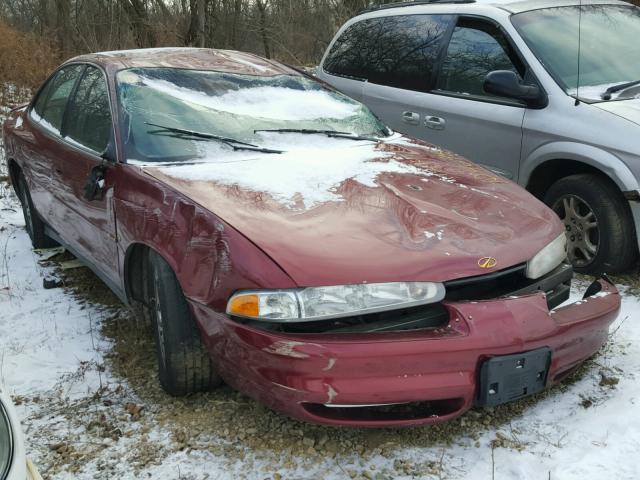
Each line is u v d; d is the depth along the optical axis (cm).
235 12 2030
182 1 1927
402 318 266
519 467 268
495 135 509
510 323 266
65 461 282
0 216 662
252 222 281
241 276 263
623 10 560
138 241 321
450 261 269
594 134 445
